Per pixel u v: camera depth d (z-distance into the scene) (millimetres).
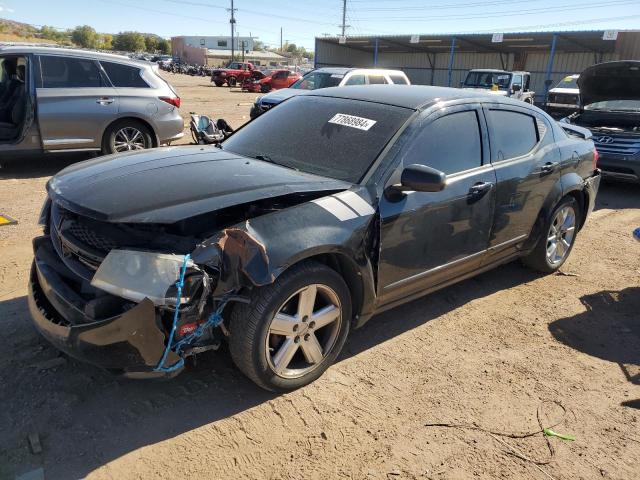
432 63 37969
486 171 3777
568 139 4844
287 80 29000
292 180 3023
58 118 7422
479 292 4523
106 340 2414
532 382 3254
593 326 4016
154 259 2436
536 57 32719
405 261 3312
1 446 2463
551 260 4867
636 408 3066
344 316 3062
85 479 2324
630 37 25891
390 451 2615
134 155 3516
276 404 2887
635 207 7762
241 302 2666
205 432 2650
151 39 126312
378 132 3387
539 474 2533
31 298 2867
